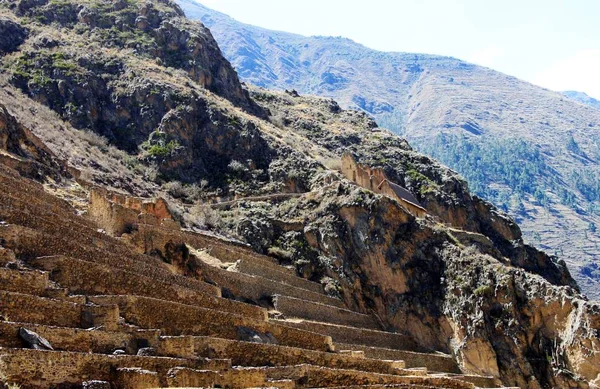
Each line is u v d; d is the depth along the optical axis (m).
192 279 65.81
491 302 99.19
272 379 52.19
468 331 97.44
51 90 126.44
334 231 108.06
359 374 60.22
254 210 113.75
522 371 94.81
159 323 53.56
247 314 66.19
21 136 92.62
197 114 129.75
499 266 102.19
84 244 59.28
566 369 94.38
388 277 104.38
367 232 106.88
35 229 55.66
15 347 39.94
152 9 157.75
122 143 124.75
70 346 43.41
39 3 150.38
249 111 154.88
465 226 139.50
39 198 67.00
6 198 57.38
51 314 45.44
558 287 99.44
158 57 147.12
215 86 151.62
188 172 122.81
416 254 105.81
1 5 147.62
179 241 77.56
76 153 108.38
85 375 40.56
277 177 124.44
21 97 121.50
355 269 105.56
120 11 154.25
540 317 98.19
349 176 126.06
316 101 185.75
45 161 93.69
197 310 57.03
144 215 78.19
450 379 68.31
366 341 88.75
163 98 129.25
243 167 125.12
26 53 133.25
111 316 47.16
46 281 47.91
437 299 102.06
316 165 128.12
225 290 80.12
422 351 98.56
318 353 62.97
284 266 103.19
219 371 48.84
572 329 95.31
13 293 43.97
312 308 88.31
